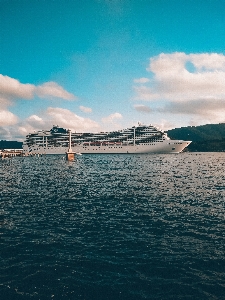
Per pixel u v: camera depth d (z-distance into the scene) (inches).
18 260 605.0
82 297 465.7
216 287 491.5
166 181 1991.9
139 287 494.6
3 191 1534.2
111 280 519.2
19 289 489.7
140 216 970.1
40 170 3024.1
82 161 4808.1
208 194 1422.2
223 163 4399.6
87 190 1572.3
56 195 1406.3
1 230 812.6
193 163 4288.9
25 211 1049.5
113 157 6181.1
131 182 1937.7
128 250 657.0
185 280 516.7
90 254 635.5
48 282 513.0
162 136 6988.2
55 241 719.7
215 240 719.1
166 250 655.1
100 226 850.8
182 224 866.1
